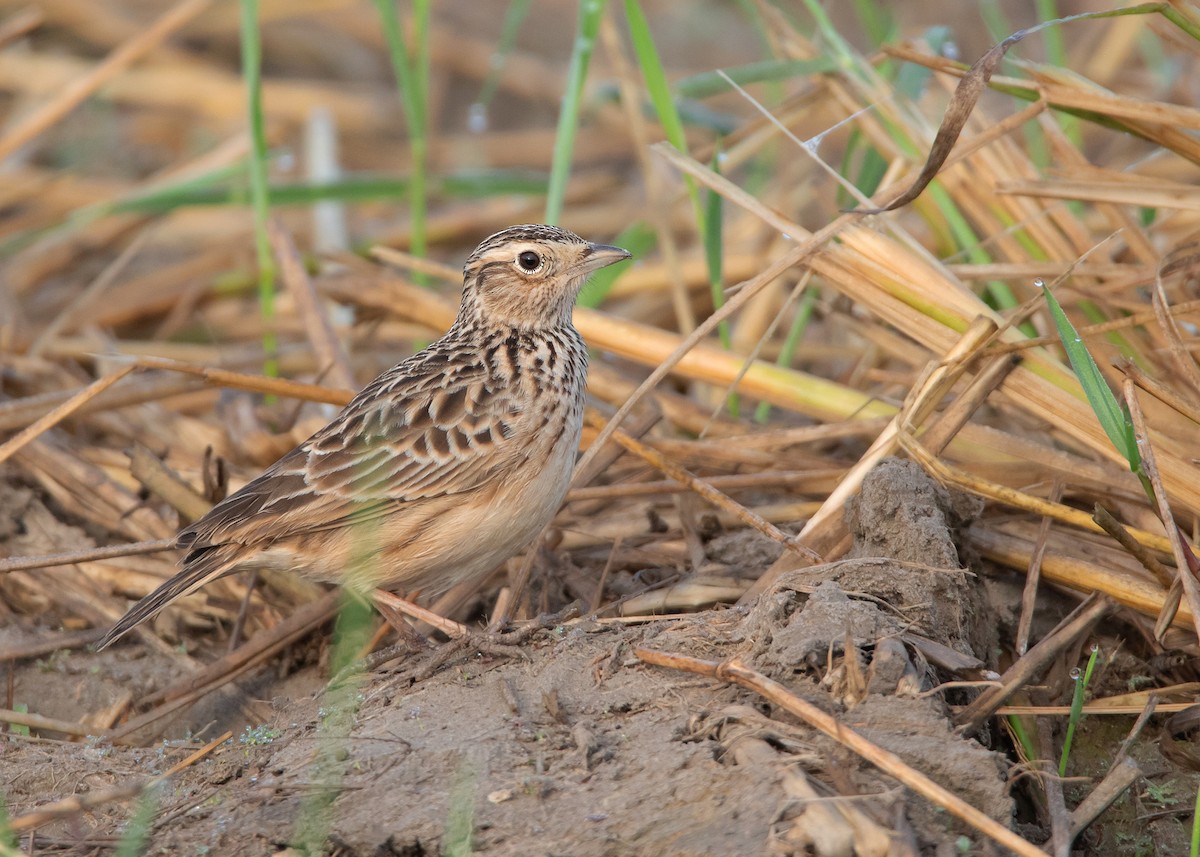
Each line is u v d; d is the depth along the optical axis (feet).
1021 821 28.84
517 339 36.01
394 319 50.19
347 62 82.94
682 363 41.68
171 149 73.51
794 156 58.54
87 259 64.80
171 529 42.27
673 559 38.99
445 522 34.01
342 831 26.45
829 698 27.55
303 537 33.73
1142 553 31.35
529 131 78.95
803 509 39.06
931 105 49.44
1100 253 40.16
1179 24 32.48
